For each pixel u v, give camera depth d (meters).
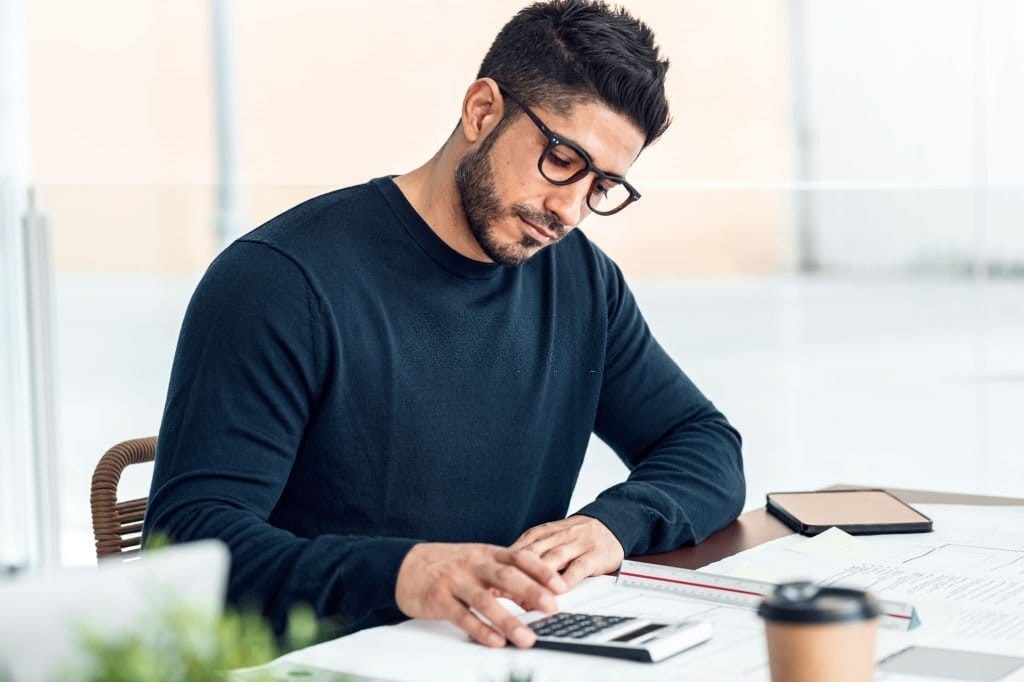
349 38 7.07
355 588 1.16
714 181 7.85
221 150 7.48
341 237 1.47
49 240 3.41
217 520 1.26
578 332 1.66
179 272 4.46
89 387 4.27
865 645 0.81
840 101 6.80
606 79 1.37
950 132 5.10
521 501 1.59
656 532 1.41
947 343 6.71
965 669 0.97
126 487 3.31
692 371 6.44
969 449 4.73
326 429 1.45
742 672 0.98
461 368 1.52
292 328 1.40
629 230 7.59
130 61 7.56
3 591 0.65
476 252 1.51
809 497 1.62
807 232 7.52
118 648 0.58
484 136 1.44
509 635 1.06
